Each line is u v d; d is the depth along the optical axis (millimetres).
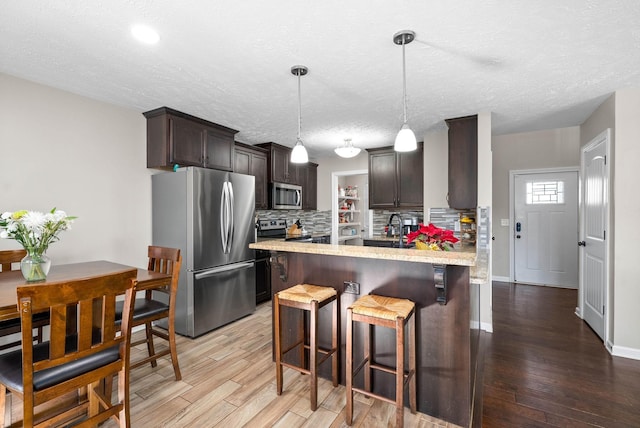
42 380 1304
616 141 2738
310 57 2123
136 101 2975
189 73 2367
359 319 1787
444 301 1843
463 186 3453
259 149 4535
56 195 2678
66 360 1333
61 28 1788
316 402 1942
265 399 2053
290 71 2332
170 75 2404
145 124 3328
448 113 3324
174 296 2268
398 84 2574
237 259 3541
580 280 3639
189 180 3064
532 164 5016
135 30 1809
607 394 2113
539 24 1750
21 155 2488
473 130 3416
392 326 1702
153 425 1796
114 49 2025
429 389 1929
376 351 2105
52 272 2166
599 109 3123
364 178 7227
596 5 1587
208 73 2367
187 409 1944
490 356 2680
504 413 1925
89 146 2889
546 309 3904
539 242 5039
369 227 5594
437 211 4102
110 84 2584
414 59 2152
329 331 2336
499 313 3764
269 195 4742
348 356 1813
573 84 2586
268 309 3951
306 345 2436
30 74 2404
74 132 2787
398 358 1676
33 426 1300
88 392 1630
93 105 2916
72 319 2104
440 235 2348
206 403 2006
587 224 3490
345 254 2031
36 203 2568
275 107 3121
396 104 3051
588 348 2834
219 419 1854
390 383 2066
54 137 2666
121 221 3121
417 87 2635
